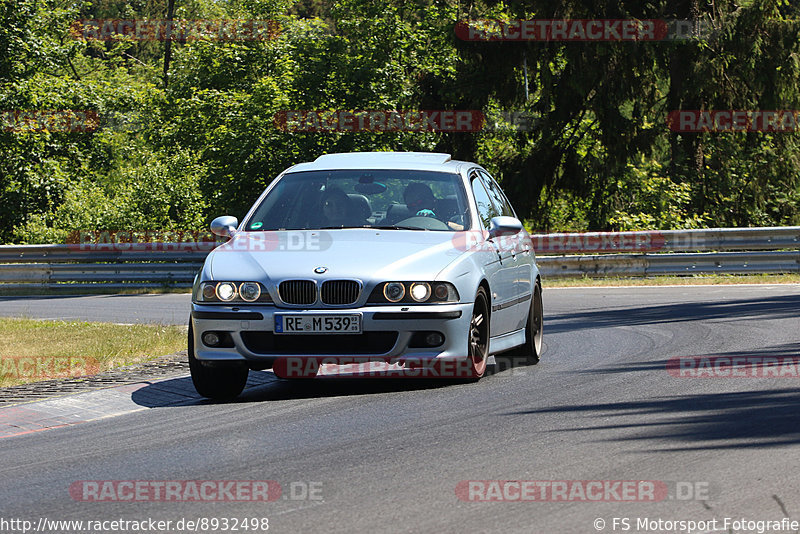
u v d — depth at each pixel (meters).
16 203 108.19
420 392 25.17
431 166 29.45
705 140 109.19
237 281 24.86
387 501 15.38
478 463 17.64
